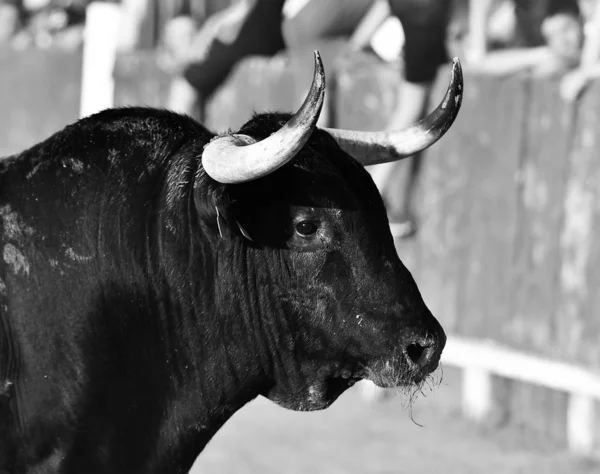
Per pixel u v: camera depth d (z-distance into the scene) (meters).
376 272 8.71
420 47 18.19
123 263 8.78
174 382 9.01
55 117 30.70
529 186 17.98
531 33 20.36
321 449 16.95
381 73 19.58
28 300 8.59
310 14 20.31
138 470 9.03
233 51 20.48
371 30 20.44
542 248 17.81
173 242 8.84
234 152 8.19
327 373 8.95
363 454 16.75
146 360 8.92
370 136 9.38
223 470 15.88
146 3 25.27
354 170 8.86
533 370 17.81
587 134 17.19
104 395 8.74
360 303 8.70
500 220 18.36
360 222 8.70
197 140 9.11
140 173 8.91
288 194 8.62
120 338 8.80
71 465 8.70
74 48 30.14
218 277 8.84
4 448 8.63
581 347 17.31
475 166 18.66
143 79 23.72
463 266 18.89
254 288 8.84
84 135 8.98
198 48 20.58
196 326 8.92
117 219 8.79
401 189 19.25
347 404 19.67
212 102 21.05
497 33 20.62
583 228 17.25
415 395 9.24
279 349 8.92
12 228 8.68
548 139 17.70
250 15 20.22
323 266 8.70
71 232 8.71
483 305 18.66
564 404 17.98
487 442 17.56
